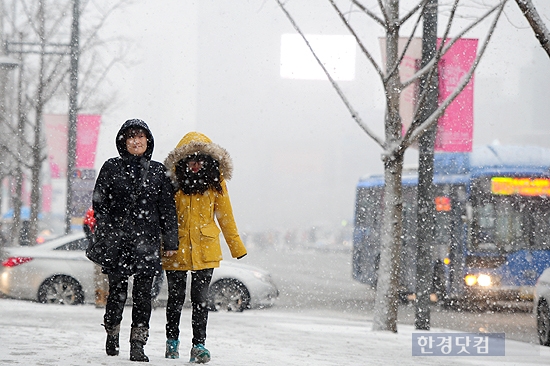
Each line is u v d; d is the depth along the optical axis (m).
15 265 34.56
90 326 24.34
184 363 15.20
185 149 15.72
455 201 42.16
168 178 15.41
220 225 16.31
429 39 29.41
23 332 20.39
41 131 63.12
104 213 15.20
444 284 42.19
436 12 29.44
